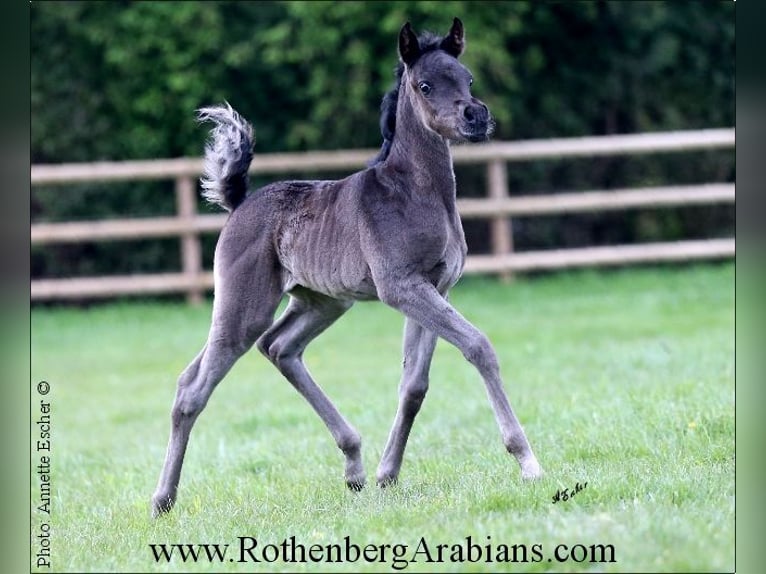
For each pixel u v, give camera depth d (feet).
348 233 48.19
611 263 143.54
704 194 130.41
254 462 61.36
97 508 55.31
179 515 49.16
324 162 130.11
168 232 128.36
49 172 126.41
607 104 150.41
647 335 102.63
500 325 112.47
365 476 51.98
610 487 44.11
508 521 40.52
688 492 43.04
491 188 130.41
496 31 138.41
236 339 50.16
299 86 144.46
